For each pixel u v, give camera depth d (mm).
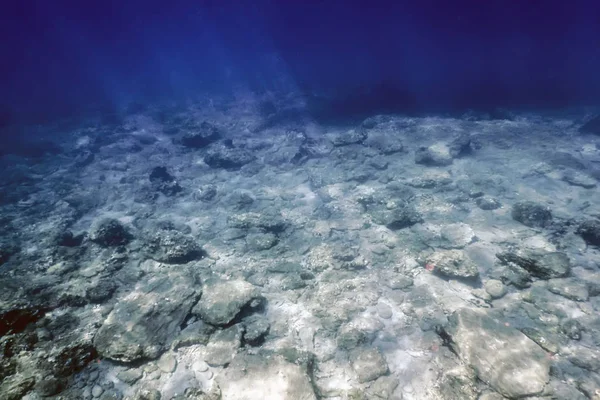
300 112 25469
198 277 8250
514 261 7691
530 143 15477
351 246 9297
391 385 5281
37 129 27453
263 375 5453
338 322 6633
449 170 13586
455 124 19156
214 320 6551
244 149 18016
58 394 5512
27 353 6188
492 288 7020
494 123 18672
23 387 5527
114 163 18344
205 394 5289
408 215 9969
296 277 8031
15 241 10891
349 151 16094
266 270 8508
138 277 8555
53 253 9672
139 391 5465
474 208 10641
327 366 5766
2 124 29375
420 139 17328
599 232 8180
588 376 5090
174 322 6688
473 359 5410
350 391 5160
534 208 9445
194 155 18922
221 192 13867
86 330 6824
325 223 10531
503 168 13320
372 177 13602
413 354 5852
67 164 18750
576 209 10117
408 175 13438
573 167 12773
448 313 6625
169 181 14930
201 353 6090
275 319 6867
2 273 9055
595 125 16234
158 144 21609
